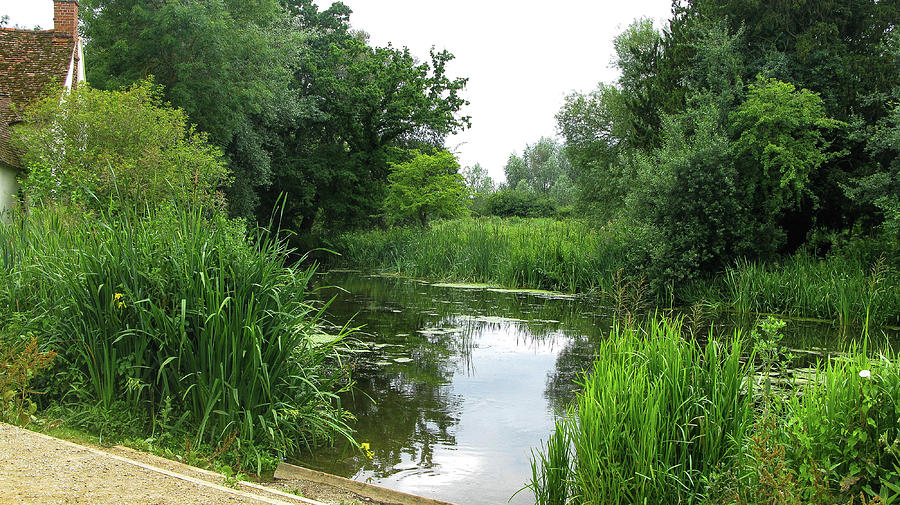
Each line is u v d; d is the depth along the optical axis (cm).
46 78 1886
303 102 3014
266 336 598
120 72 2283
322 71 3167
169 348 569
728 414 491
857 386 420
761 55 1969
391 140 3453
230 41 2291
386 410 741
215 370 564
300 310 644
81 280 582
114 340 562
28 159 1442
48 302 626
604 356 572
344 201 3241
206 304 580
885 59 1783
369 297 1725
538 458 605
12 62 1927
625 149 2620
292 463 574
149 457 459
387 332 1205
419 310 1490
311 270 654
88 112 1400
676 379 499
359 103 3162
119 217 638
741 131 1791
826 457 401
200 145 1806
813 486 372
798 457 409
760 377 548
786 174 1622
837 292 1449
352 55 3300
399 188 2919
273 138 2894
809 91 1694
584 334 1241
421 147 3566
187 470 439
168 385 576
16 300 636
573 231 2370
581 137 3158
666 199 1716
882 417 397
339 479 523
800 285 1511
